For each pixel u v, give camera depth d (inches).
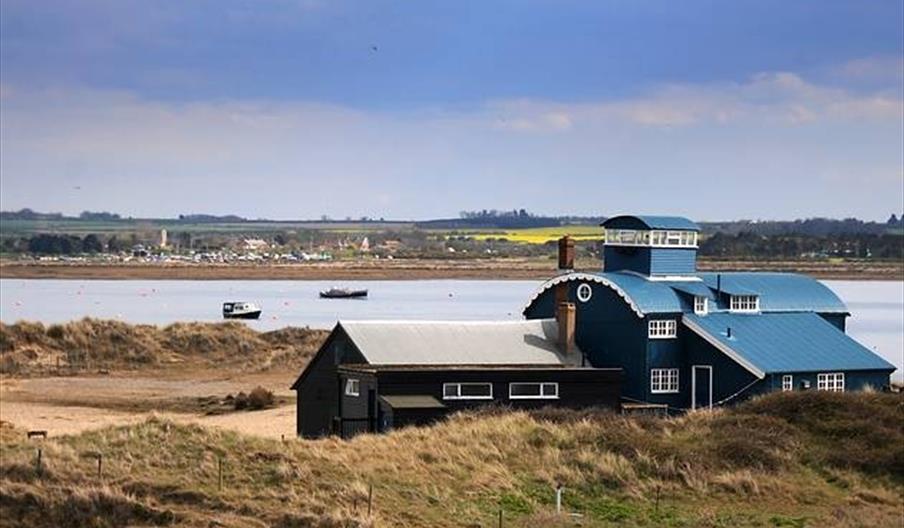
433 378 2704.2
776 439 2274.9
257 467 1995.6
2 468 1945.1
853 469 2193.7
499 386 2773.1
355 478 1974.7
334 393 2827.3
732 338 3021.7
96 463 1998.0
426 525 1798.7
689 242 3213.6
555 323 3083.2
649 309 3006.9
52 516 1813.5
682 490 2059.5
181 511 1809.8
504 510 1911.9
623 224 3228.3
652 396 3011.8
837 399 2480.3
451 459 2117.4
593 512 1943.9
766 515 1961.1
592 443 2230.6
